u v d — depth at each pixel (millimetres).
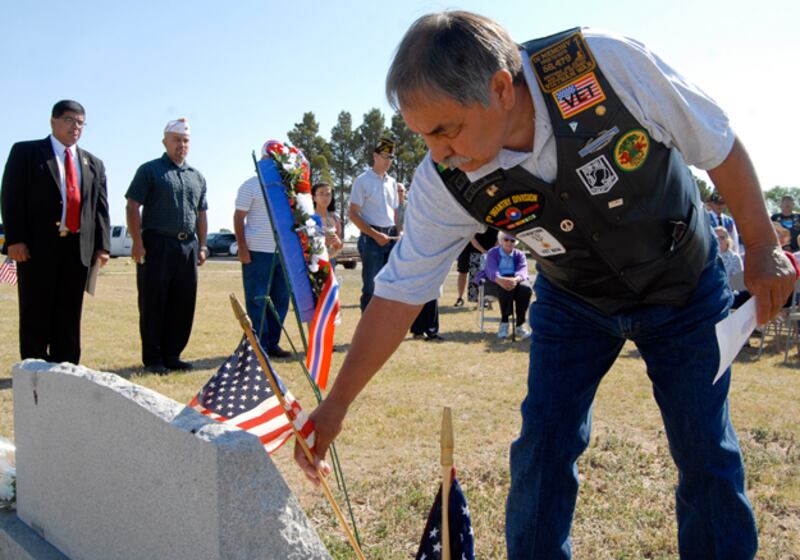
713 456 1992
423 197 2027
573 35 1758
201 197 7137
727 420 2035
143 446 1953
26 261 5871
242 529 1707
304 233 3520
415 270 2064
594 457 4070
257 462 1728
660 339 2039
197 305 13094
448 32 1632
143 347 6590
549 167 1792
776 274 1832
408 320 2098
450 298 14781
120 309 12180
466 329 9750
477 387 6039
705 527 2035
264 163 3609
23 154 5809
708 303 2004
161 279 6488
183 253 6559
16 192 5789
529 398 2152
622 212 1824
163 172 6414
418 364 7039
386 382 6207
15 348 7887
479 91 1620
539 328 2191
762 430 4672
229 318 11078
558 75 1739
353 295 15602
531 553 2094
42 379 2492
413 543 3088
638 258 1907
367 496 3592
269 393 2295
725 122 1823
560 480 2105
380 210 7742
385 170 7777
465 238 2092
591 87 1728
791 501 3525
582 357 2131
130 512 2047
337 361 7246
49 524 2543
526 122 1768
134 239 6410
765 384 6328
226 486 1681
